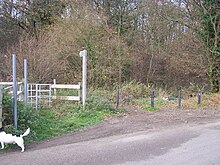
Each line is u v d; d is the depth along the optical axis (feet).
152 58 73.56
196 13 64.18
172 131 30.17
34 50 54.19
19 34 82.12
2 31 82.28
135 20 78.07
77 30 65.21
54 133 28.78
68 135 28.37
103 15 71.20
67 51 62.59
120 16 77.25
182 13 68.33
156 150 23.09
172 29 75.00
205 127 32.30
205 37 61.72
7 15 85.15
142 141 25.98
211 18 59.26
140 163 19.95
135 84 64.13
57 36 63.93
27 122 28.04
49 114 36.76
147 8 75.15
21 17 87.04
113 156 21.50
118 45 67.97
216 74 62.13
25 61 32.78
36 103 39.88
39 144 24.93
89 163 19.97
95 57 65.21
